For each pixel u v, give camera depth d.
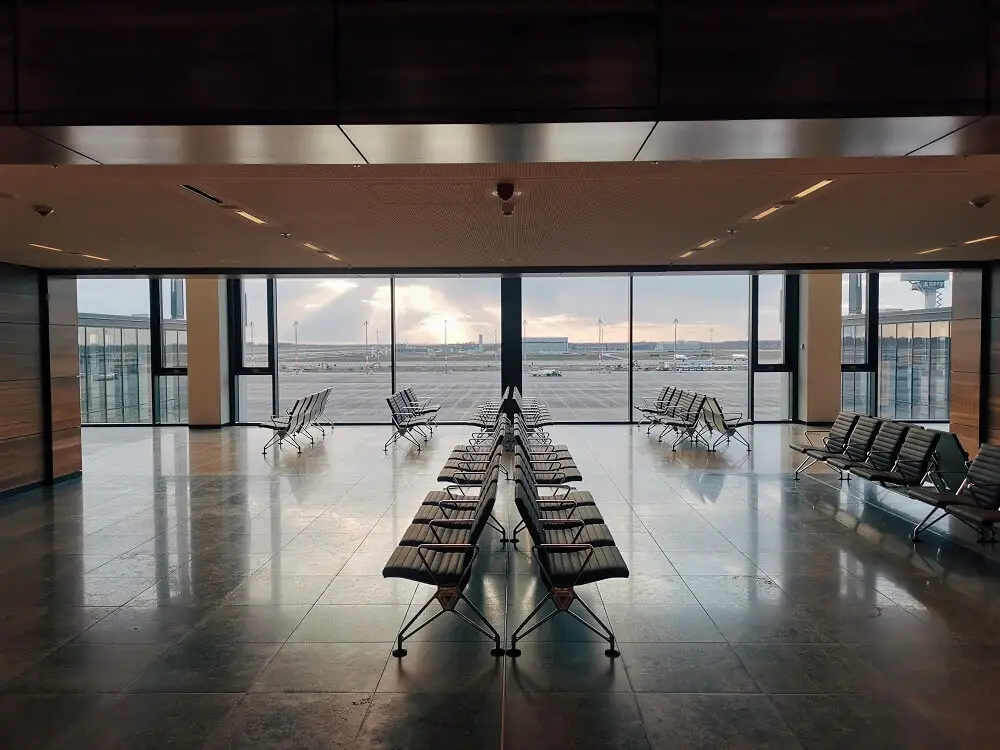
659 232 6.36
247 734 2.89
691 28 2.54
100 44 2.55
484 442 10.02
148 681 3.36
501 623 4.04
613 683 3.31
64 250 7.10
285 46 2.54
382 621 4.08
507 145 2.87
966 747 2.76
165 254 7.57
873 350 13.92
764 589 4.56
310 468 9.28
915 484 6.22
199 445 11.54
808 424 13.66
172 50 2.55
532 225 5.91
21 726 2.97
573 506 4.90
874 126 2.63
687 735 2.87
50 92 2.56
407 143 2.81
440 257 8.17
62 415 8.51
